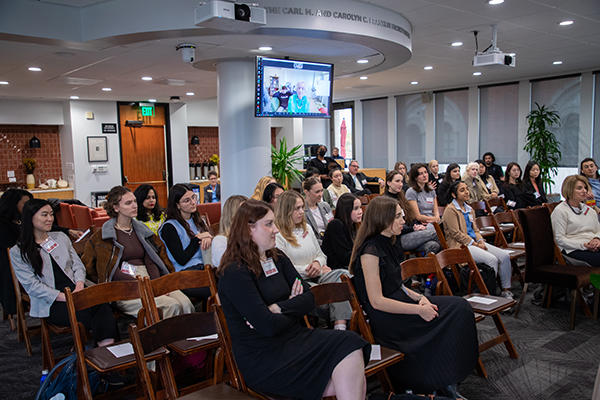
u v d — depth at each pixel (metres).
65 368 2.68
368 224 2.89
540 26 5.93
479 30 6.10
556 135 10.16
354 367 2.14
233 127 6.35
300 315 2.30
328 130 15.17
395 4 5.07
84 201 11.14
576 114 9.84
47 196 10.87
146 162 12.03
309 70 6.06
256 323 2.16
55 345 3.83
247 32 4.83
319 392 2.14
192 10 4.58
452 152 12.06
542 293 4.63
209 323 2.45
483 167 7.59
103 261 3.52
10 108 10.38
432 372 2.67
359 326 2.82
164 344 2.29
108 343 3.07
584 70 9.46
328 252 3.95
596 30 6.13
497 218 5.41
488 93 11.17
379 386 2.99
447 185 6.51
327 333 2.28
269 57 6.05
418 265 3.25
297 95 6.02
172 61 6.30
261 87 5.70
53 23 4.79
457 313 2.83
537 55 7.87
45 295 3.16
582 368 3.24
